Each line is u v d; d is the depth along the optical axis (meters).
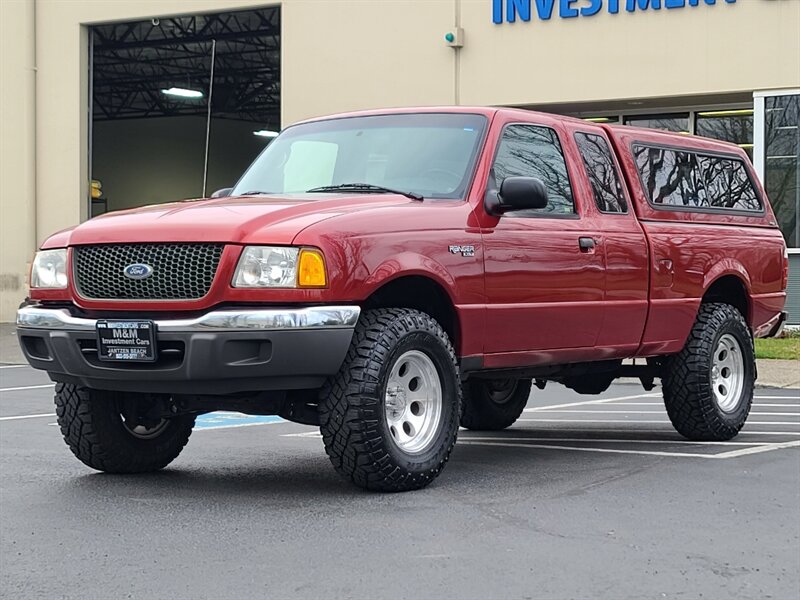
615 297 7.69
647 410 11.47
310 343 5.90
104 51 34.41
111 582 4.63
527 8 19.84
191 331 5.91
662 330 8.16
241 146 44.78
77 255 6.40
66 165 24.38
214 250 6.00
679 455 7.82
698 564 4.83
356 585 4.54
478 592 4.43
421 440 6.44
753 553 5.02
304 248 5.95
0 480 6.96
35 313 6.50
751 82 18.52
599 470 7.19
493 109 7.34
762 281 9.22
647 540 5.25
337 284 5.96
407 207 6.49
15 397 12.52
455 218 6.66
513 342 6.99
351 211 6.27
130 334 6.05
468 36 20.33
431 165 7.07
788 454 7.85
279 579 4.63
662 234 8.17
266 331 5.85
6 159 24.86
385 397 6.17
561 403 12.26
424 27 20.64
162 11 23.31
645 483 6.69
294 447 8.52
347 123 7.70
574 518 5.71
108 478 7.04
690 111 19.91
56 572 4.79
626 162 8.16
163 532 5.48
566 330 7.34
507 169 7.15
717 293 9.15
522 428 9.88
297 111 21.67
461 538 5.29
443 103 20.53
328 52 21.41
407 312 6.38
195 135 43.56
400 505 6.02
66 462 7.70
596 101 19.56
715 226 8.80
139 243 6.16
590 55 19.48
